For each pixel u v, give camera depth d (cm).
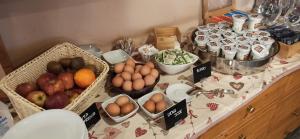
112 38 129
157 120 94
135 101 99
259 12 167
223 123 107
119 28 129
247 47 115
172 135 88
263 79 116
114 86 101
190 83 113
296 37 130
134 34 136
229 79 116
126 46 127
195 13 154
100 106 99
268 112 137
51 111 73
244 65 114
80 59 101
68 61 101
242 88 110
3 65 98
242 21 127
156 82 106
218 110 99
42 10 103
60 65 99
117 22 126
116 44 131
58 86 89
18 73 92
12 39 101
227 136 116
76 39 118
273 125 152
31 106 80
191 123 93
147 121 93
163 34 138
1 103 93
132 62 109
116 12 123
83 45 118
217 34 127
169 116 88
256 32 129
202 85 112
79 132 68
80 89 94
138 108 96
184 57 115
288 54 129
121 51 125
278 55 132
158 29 137
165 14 141
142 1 129
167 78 116
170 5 140
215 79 116
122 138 87
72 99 88
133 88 99
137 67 108
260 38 123
